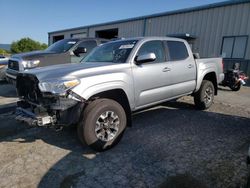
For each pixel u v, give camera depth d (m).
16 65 6.91
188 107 6.30
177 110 5.98
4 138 4.15
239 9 12.66
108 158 3.40
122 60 4.05
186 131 4.46
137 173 3.00
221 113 5.78
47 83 3.17
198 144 3.85
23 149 3.71
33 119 3.25
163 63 4.57
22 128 4.63
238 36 12.84
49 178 2.91
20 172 3.04
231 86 9.81
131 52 4.10
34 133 4.38
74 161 3.32
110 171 3.06
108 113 3.53
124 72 3.82
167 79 4.62
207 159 3.33
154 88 4.38
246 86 11.70
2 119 5.21
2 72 9.87
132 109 4.04
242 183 2.73
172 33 16.61
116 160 3.34
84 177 2.93
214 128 4.64
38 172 3.04
